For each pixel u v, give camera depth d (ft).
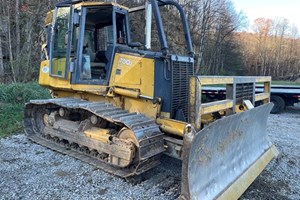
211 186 9.76
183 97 13.19
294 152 16.75
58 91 17.46
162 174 12.81
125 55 13.47
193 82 10.63
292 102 32.55
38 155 14.94
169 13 62.34
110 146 12.42
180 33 61.77
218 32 104.99
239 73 126.41
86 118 14.79
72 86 14.66
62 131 15.23
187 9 80.89
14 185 11.47
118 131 12.96
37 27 42.91
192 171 8.86
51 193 10.88
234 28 110.22
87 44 15.72
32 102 16.11
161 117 12.63
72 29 14.30
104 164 13.23
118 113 12.59
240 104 13.17
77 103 13.69
